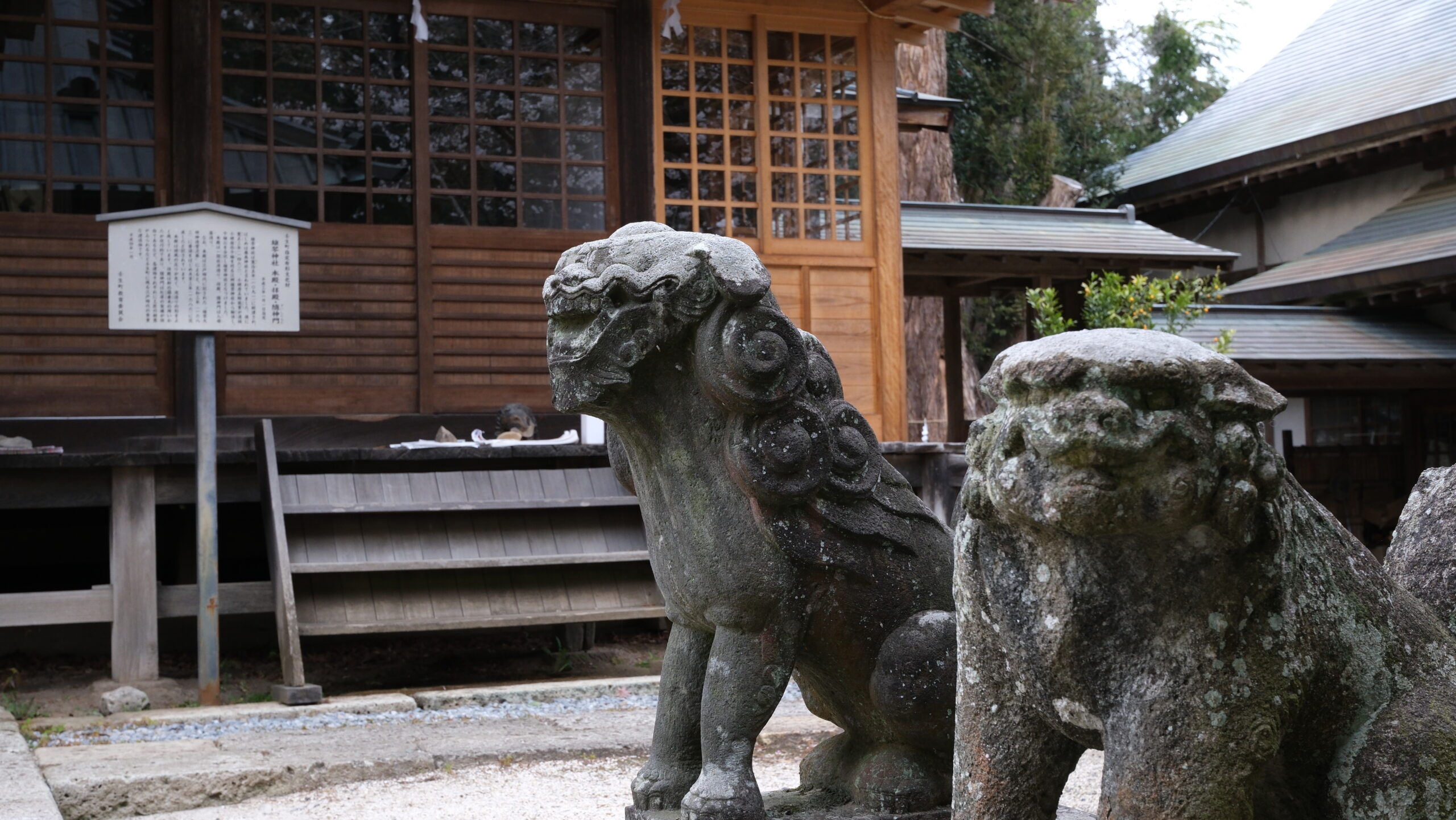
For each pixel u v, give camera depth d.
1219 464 1.53
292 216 8.54
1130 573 1.65
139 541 6.57
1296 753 1.77
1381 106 16.50
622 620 8.56
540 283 8.96
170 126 8.20
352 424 8.49
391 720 6.02
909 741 2.95
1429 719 1.73
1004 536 1.77
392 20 8.78
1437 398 15.28
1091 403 1.48
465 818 4.25
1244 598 1.63
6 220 7.90
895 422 9.78
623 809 4.33
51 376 7.95
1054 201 21.94
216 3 8.36
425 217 8.73
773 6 9.59
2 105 7.94
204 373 6.44
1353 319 14.95
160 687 6.47
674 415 2.90
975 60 24.02
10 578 8.18
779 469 2.80
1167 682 1.64
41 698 6.51
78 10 8.09
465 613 6.80
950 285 15.04
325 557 6.68
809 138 9.73
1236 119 20.14
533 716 6.13
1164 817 1.62
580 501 7.11
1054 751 1.89
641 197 9.14
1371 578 1.86
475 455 7.41
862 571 2.92
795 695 6.66
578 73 9.16
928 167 20.17
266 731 5.70
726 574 2.87
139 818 4.45
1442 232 14.59
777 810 2.98
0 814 3.76
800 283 9.67
